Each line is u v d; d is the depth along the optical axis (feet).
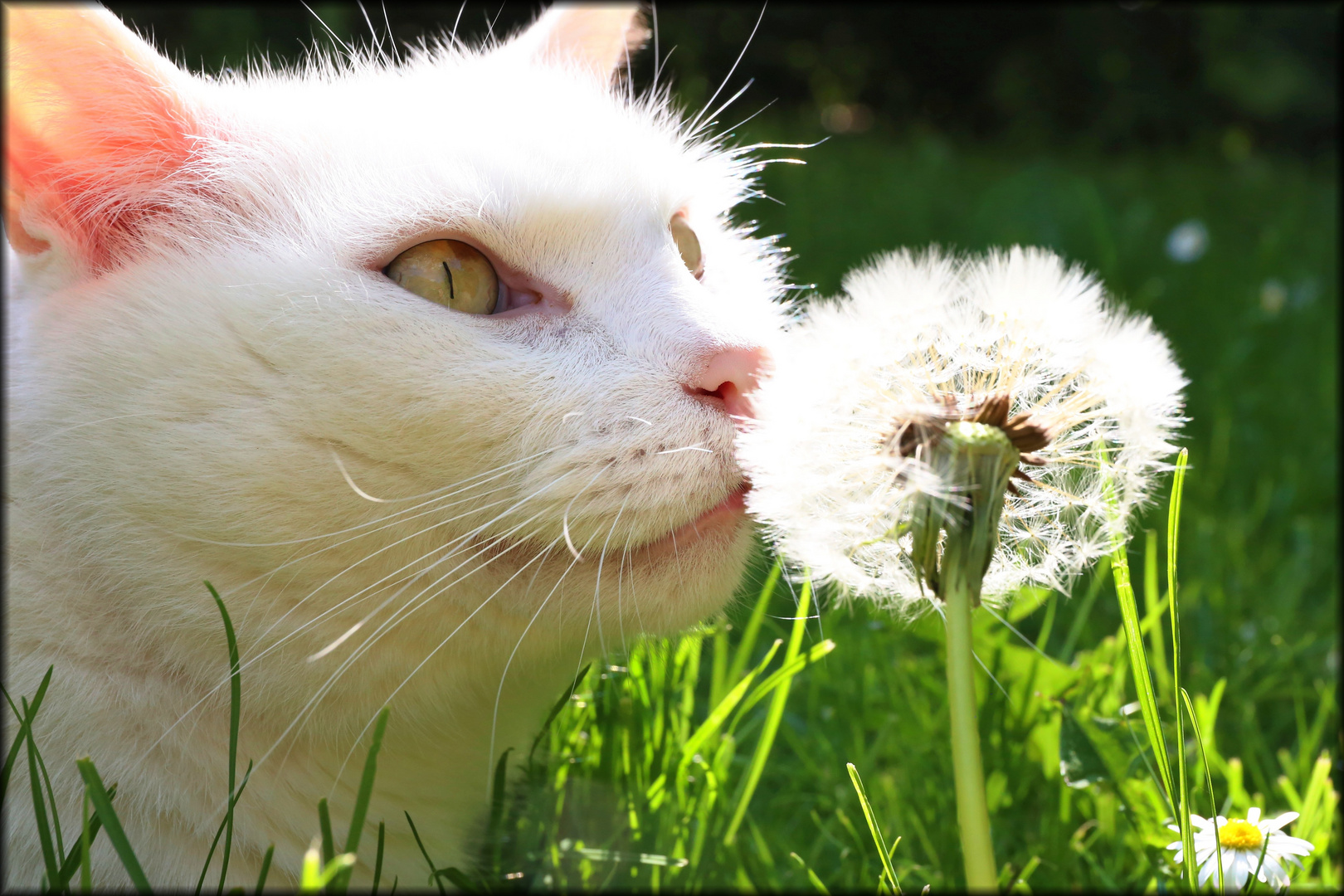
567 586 1.18
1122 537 1.14
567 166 1.20
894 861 1.31
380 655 1.20
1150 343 1.11
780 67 7.28
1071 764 1.27
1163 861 1.25
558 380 1.17
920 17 7.27
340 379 1.16
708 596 1.20
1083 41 7.22
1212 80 7.11
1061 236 3.36
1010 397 1.06
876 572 1.08
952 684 1.03
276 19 4.13
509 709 1.28
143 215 1.22
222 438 1.16
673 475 1.16
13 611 1.18
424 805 1.27
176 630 1.18
